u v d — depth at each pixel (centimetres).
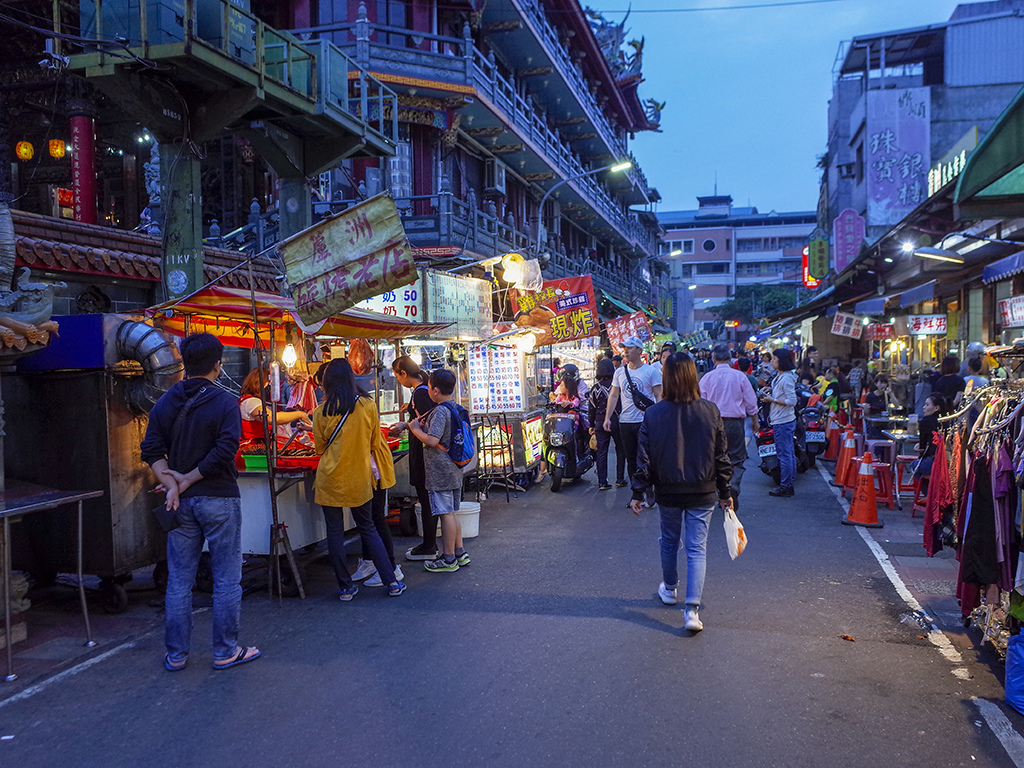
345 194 1772
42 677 441
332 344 824
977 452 428
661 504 515
